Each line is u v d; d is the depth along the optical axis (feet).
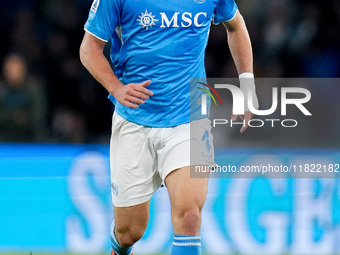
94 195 78.69
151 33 48.73
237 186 76.23
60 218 75.41
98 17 48.70
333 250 68.08
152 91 49.57
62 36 131.64
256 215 72.59
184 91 49.65
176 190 47.19
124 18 48.98
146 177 51.34
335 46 130.31
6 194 80.94
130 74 50.47
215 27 127.75
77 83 128.57
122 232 54.08
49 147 109.50
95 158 85.97
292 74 129.80
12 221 76.18
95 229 72.28
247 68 54.49
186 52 49.14
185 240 45.62
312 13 130.62
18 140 113.50
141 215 52.60
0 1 131.64
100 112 127.54
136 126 50.72
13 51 129.80
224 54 128.06
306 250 67.00
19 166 89.71
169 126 49.57
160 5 48.14
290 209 73.26
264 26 130.62
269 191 75.41
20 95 113.80
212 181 76.38
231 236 69.97
